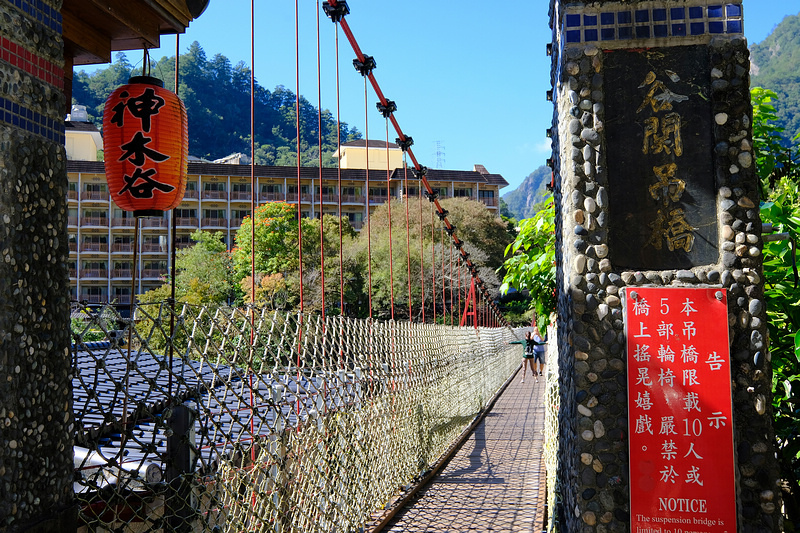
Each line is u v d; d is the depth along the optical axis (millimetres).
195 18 3326
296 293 21062
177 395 2381
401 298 23500
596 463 2701
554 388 5102
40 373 1856
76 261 27875
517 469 6902
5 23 1811
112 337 2162
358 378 4645
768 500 2588
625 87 2838
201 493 2502
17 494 1742
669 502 2607
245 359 2922
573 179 2812
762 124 3826
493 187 39750
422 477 6309
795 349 2846
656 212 2785
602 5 2859
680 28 2814
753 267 2684
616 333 2738
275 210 24234
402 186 36500
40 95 1948
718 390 2627
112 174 2842
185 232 31750
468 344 10133
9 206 1786
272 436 3109
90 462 2693
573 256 2797
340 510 4074
